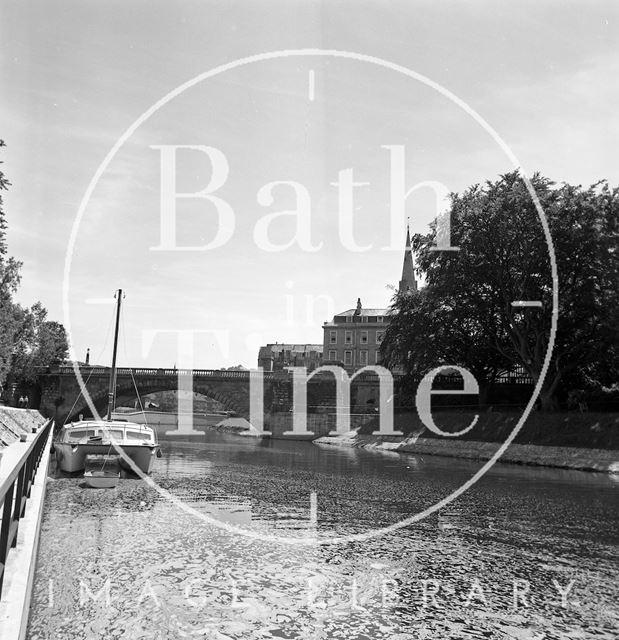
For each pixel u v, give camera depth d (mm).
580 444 44250
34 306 92312
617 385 55125
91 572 13617
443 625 11125
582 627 11094
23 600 8000
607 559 15594
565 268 48812
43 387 90375
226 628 10789
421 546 16875
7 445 31766
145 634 10383
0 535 7840
